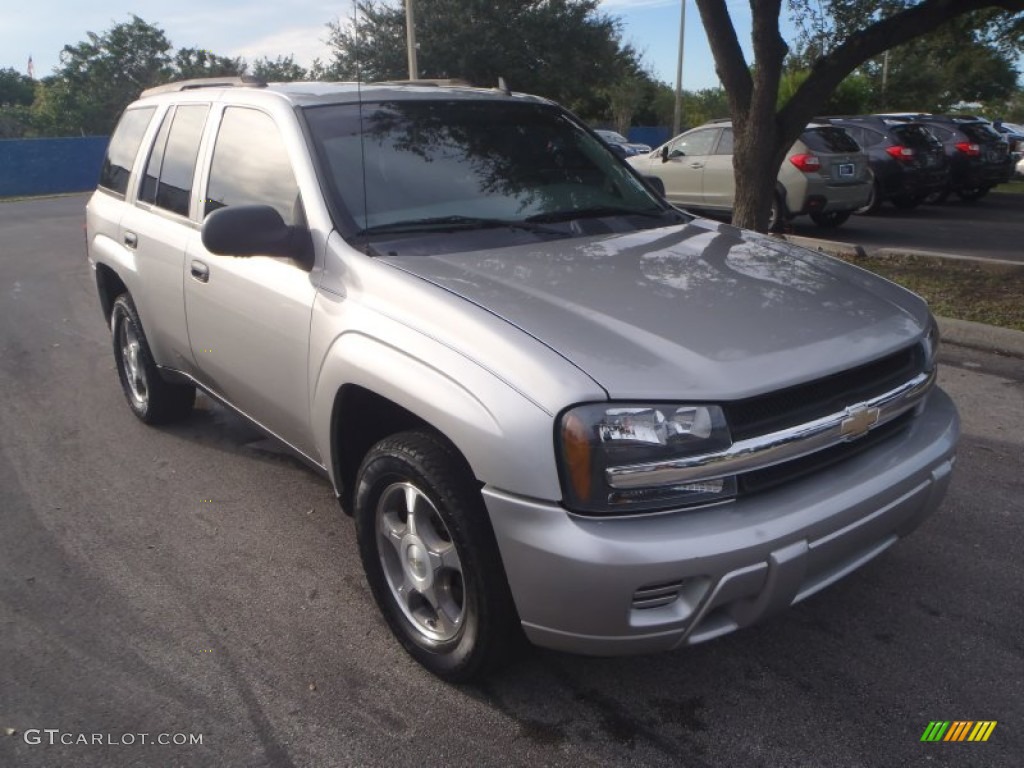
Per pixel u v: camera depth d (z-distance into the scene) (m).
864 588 3.44
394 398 2.74
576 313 2.66
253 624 3.33
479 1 25.73
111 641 3.25
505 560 2.47
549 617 2.43
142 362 5.10
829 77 8.55
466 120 3.93
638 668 3.01
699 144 14.15
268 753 2.67
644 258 3.22
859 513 2.57
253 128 3.82
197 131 4.30
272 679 3.01
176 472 4.73
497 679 2.96
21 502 4.41
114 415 5.64
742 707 2.80
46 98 53.53
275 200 3.55
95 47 50.66
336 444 3.20
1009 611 3.27
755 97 8.58
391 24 26.19
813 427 2.51
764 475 2.50
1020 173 20.41
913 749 2.60
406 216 3.35
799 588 2.49
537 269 3.03
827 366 2.56
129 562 3.81
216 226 3.07
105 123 50.81
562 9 26.22
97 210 5.35
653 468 2.32
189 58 51.91
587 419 2.31
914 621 3.22
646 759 2.59
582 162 4.07
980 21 9.84
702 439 2.35
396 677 3.00
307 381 3.25
